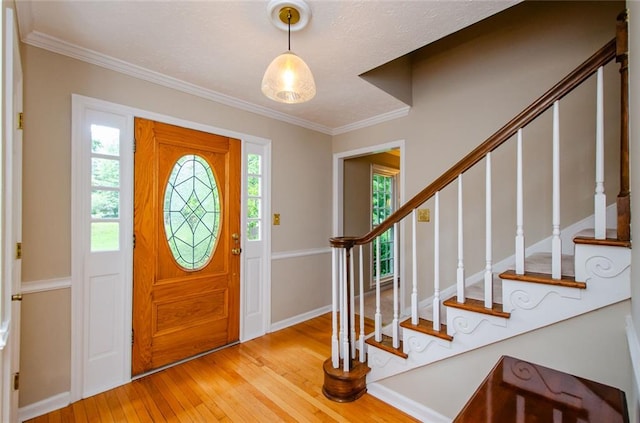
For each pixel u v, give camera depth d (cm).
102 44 192
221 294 272
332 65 222
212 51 202
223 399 197
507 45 246
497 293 186
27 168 177
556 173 135
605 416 90
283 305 325
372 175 465
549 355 138
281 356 257
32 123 179
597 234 125
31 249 178
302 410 187
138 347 221
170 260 240
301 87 151
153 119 231
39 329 181
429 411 178
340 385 196
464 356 165
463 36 271
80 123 197
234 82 247
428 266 291
